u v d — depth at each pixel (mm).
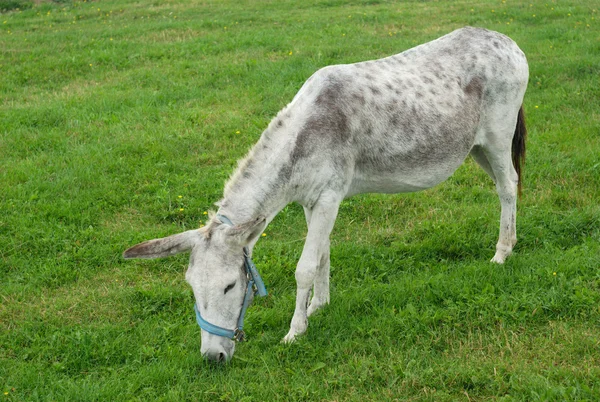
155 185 7570
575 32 12609
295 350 4785
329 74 4988
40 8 18016
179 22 15188
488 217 6582
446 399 4176
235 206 4598
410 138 5102
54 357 4887
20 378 4637
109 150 8367
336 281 5789
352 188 5180
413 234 6484
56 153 8391
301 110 4824
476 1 16422
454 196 7285
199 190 7445
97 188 7512
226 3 17594
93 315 5457
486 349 4672
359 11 15812
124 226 6836
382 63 5281
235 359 4730
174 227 6742
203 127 9078
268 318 5238
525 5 15344
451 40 5602
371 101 4973
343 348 4777
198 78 11141
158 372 4586
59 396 4398
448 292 5281
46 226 6703
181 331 5141
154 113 9570
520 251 6113
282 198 4762
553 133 8430
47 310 5504
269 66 11398
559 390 4023
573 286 5145
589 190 7035
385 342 4812
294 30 14031
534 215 6535
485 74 5469
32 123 9422
